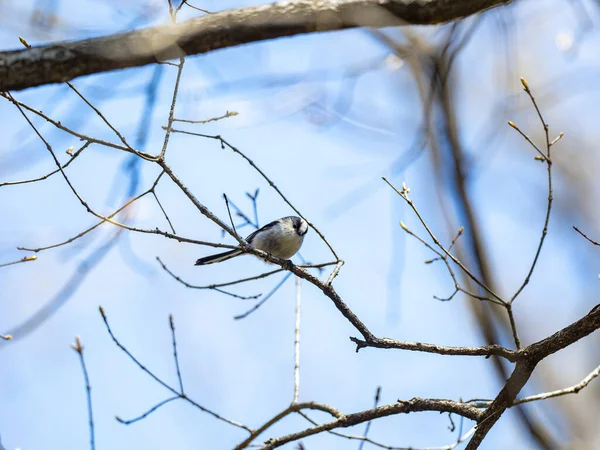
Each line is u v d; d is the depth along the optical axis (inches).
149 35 189.9
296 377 365.4
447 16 194.2
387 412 312.5
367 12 189.8
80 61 190.2
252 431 359.3
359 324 285.4
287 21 188.9
